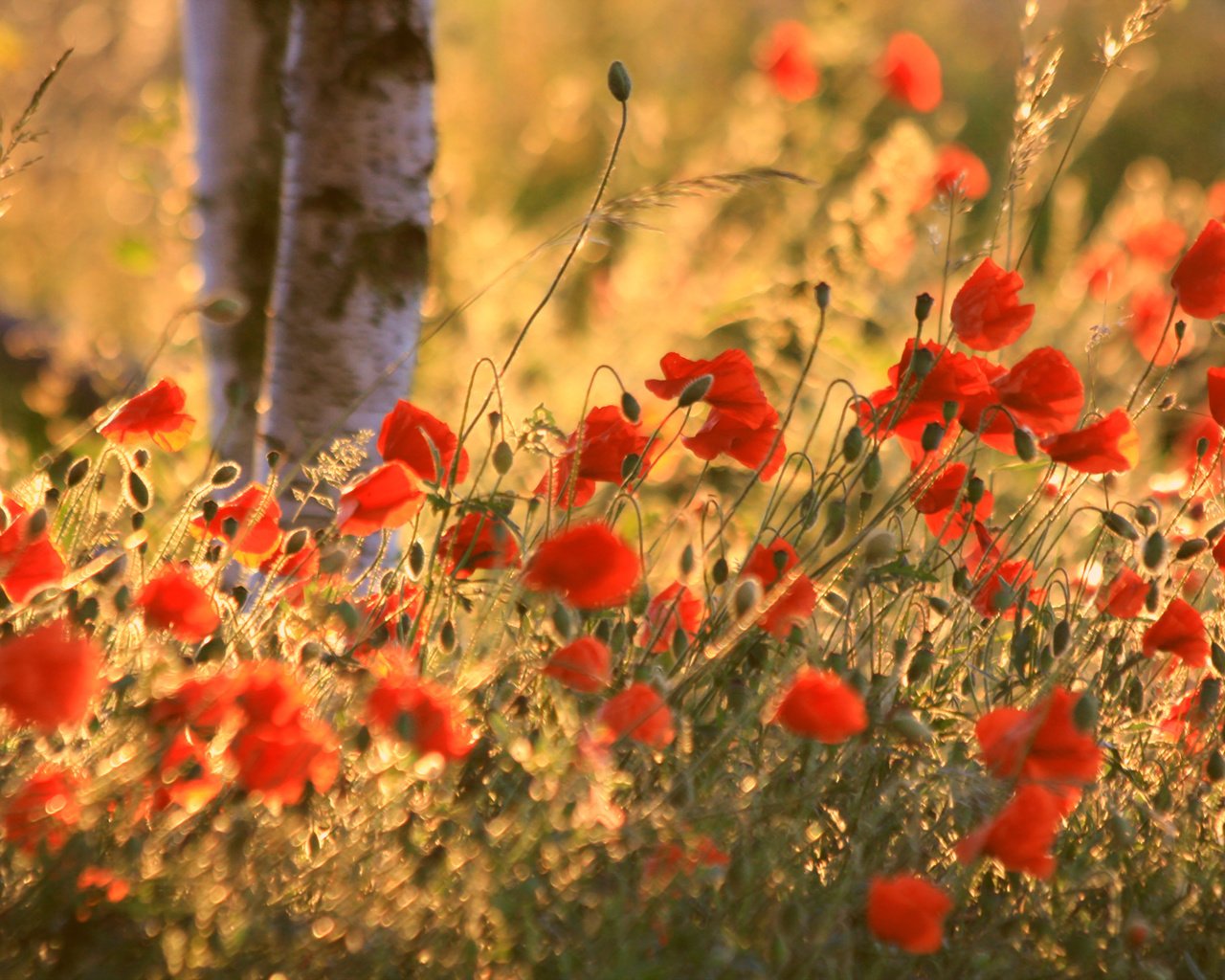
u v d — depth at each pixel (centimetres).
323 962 492
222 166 575
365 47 545
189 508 513
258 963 491
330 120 546
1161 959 507
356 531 506
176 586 498
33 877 492
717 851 500
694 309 697
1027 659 525
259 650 510
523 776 505
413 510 505
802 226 727
